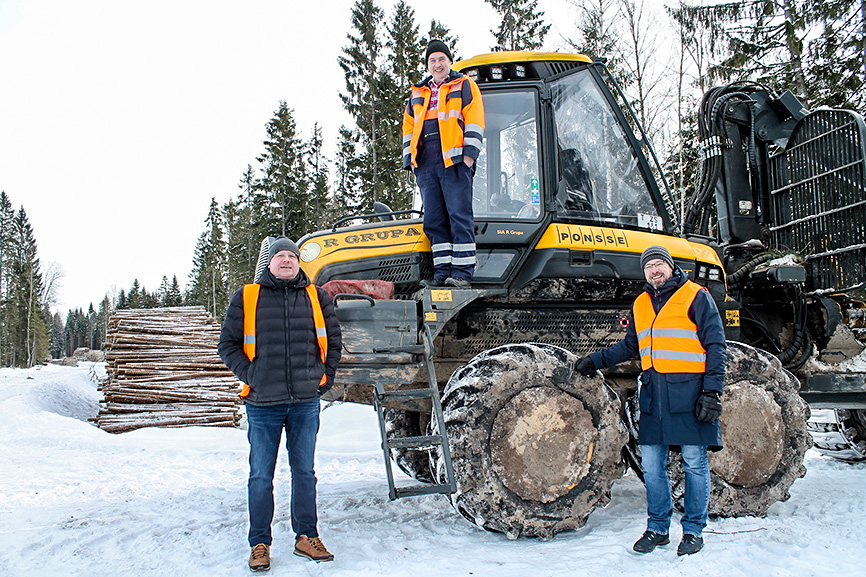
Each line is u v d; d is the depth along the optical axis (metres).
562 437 3.83
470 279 4.12
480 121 4.14
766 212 6.59
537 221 4.41
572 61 4.83
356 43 30.06
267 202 38.66
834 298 6.24
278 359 3.36
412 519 4.32
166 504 4.91
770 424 4.36
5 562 3.51
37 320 65.19
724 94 6.36
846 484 5.41
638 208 4.84
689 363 3.54
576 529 3.83
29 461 7.46
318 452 7.77
